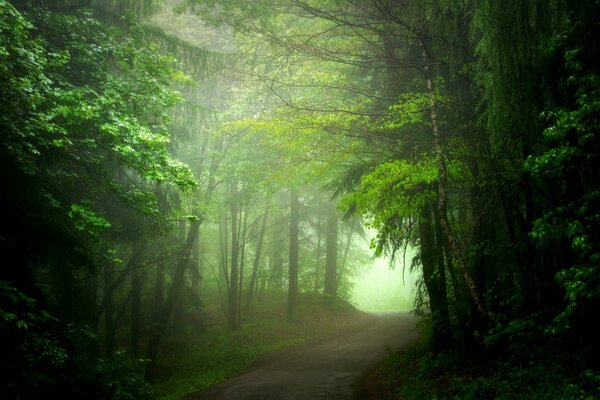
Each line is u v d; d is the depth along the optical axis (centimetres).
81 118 874
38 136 858
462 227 1102
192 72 1453
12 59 794
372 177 975
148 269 1764
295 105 1138
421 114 1048
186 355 1858
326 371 1440
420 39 995
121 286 2128
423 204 1040
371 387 1170
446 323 1134
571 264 771
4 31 770
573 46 644
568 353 736
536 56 720
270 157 1714
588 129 577
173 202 1409
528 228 876
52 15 1034
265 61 1188
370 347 1839
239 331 2206
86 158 1062
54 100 886
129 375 976
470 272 973
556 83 716
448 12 945
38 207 923
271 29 1145
